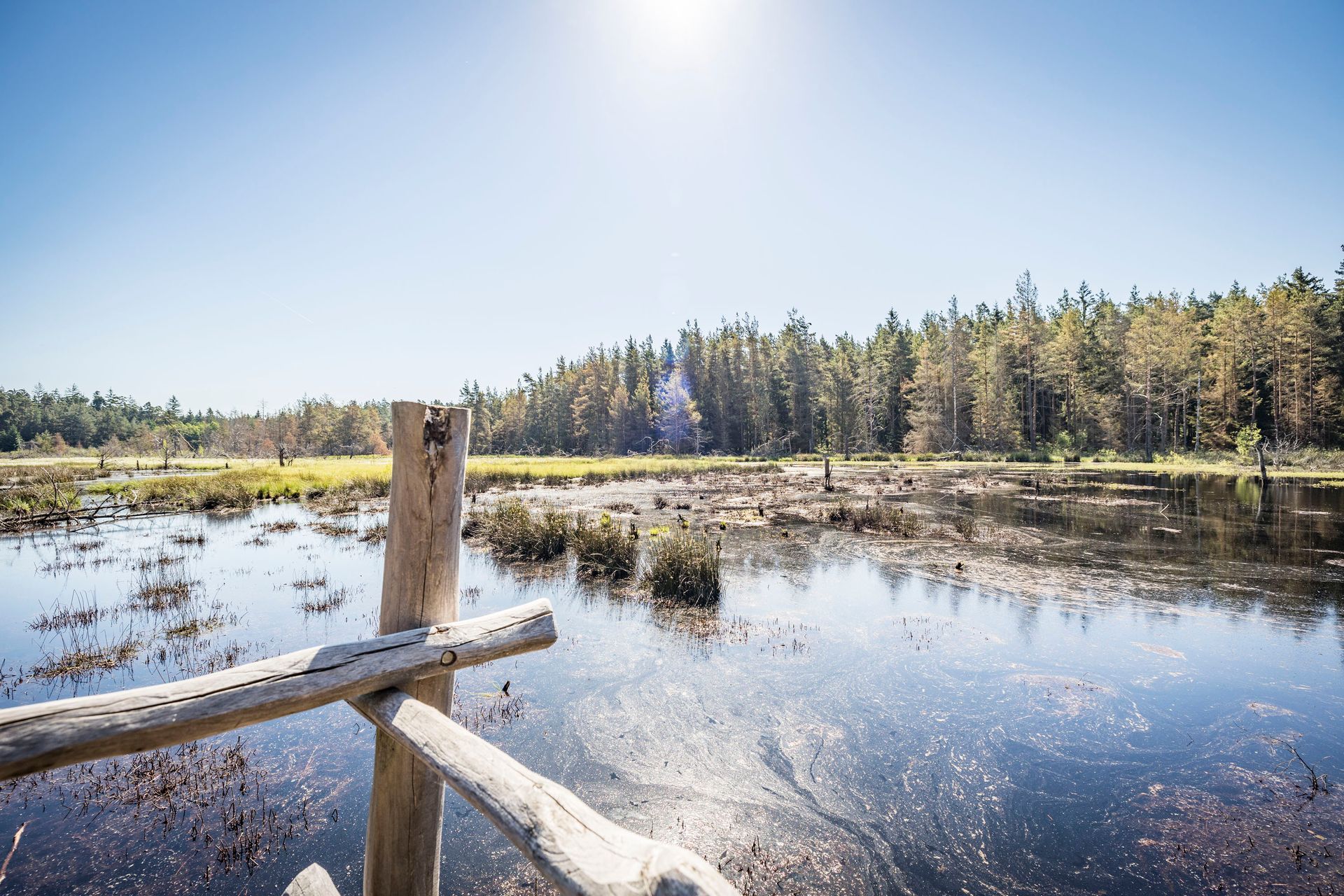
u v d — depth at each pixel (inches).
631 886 32.1
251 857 115.2
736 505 657.0
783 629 251.8
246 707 47.4
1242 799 136.3
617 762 152.2
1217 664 214.4
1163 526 510.6
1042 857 118.3
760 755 155.6
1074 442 1599.4
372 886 64.4
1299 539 449.1
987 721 173.5
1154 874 113.2
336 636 245.0
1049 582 330.3
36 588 331.6
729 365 2313.0
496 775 44.3
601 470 1102.4
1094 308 2132.1
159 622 266.2
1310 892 107.6
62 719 39.7
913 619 265.6
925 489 829.8
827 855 118.7
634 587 319.9
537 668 211.3
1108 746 159.9
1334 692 191.8
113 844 119.0
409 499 61.9
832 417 1972.2
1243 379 1465.3
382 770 62.2
